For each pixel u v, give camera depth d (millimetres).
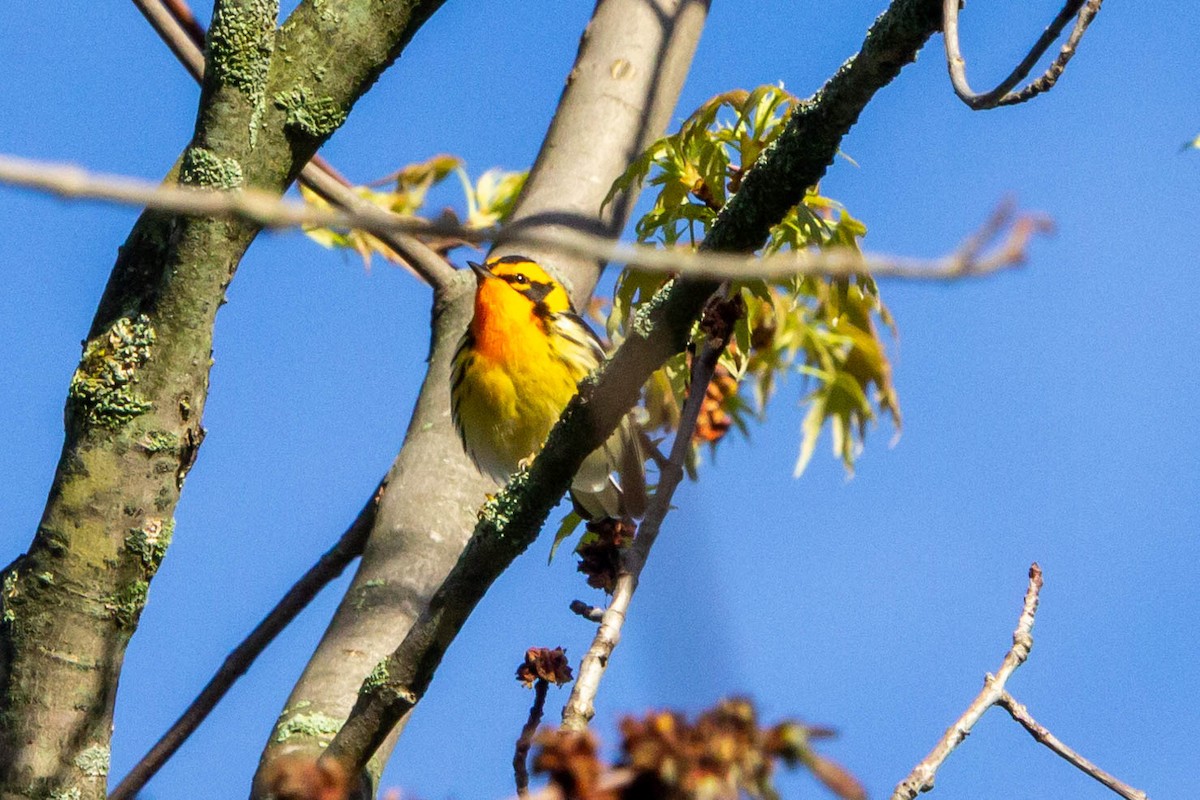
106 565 10055
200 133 9891
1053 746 8875
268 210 4855
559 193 13977
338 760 9273
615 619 7547
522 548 9102
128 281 10195
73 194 4125
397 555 11508
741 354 11336
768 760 5082
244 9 9773
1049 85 7414
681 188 11445
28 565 10086
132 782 12484
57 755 9875
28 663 9953
